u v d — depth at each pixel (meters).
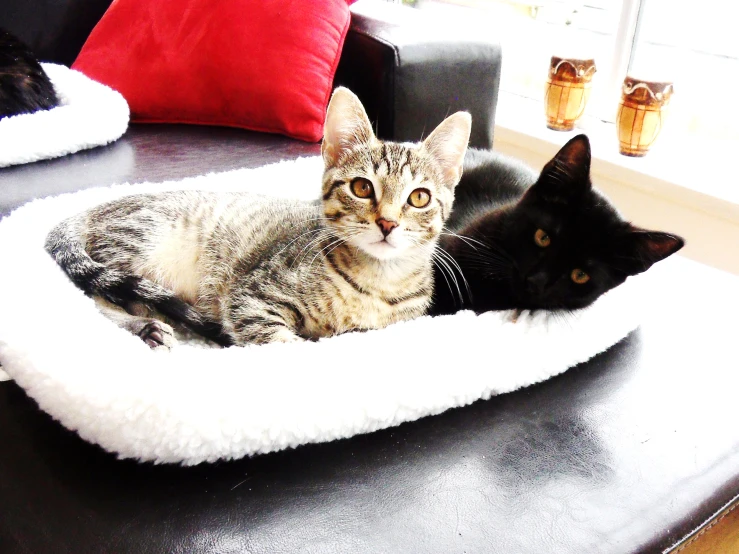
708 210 0.78
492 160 0.69
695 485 0.35
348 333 0.44
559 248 0.52
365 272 0.50
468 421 0.38
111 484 0.32
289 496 0.32
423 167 0.50
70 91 0.80
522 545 0.31
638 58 0.95
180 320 0.48
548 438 0.38
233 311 0.49
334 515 0.32
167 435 0.32
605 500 0.34
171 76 0.79
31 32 0.97
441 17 0.97
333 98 0.48
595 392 0.42
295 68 0.75
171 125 0.83
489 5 1.12
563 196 0.53
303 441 0.35
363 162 0.49
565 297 0.52
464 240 0.57
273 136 0.80
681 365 0.45
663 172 0.82
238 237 0.54
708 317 0.50
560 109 0.94
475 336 0.42
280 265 0.50
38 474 0.33
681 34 0.89
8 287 0.42
